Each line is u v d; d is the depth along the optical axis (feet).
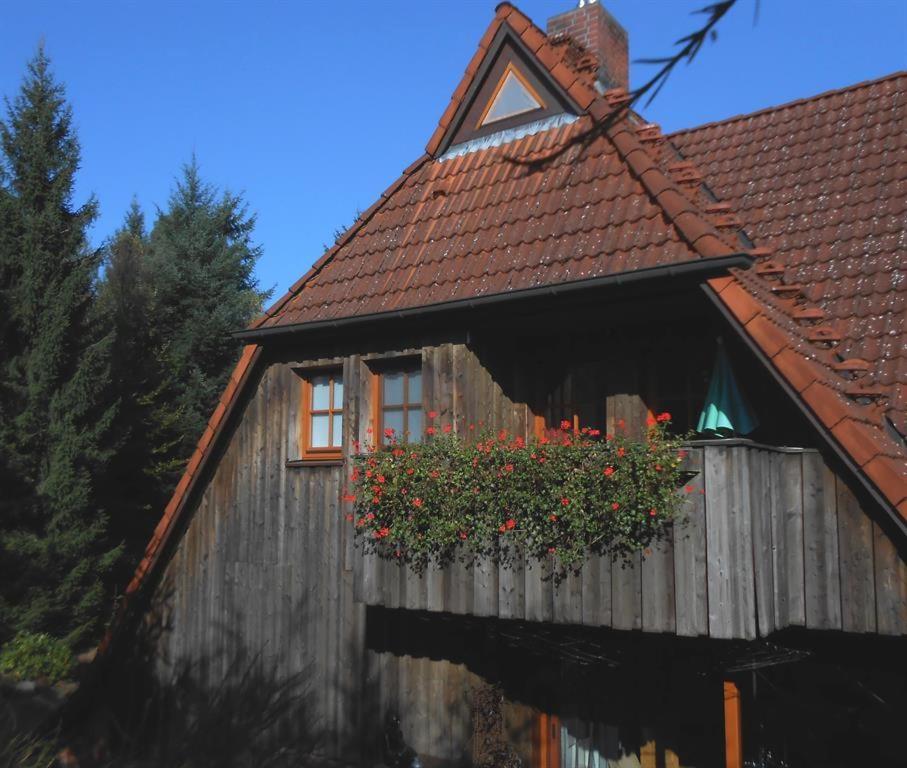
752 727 27.30
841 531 23.13
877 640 26.03
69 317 57.26
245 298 98.37
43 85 59.47
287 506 36.09
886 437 23.47
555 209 30.37
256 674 17.26
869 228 29.89
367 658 33.65
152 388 77.87
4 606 51.42
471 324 30.04
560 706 31.68
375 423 33.19
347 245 36.42
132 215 108.78
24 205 57.82
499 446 26.99
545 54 33.73
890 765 25.45
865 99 35.63
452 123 36.27
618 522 24.02
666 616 23.52
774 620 23.17
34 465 55.72
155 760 15.10
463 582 27.89
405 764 31.35
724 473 22.91
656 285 25.63
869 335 26.58
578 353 30.66
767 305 26.16
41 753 14.64
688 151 38.86
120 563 62.39
